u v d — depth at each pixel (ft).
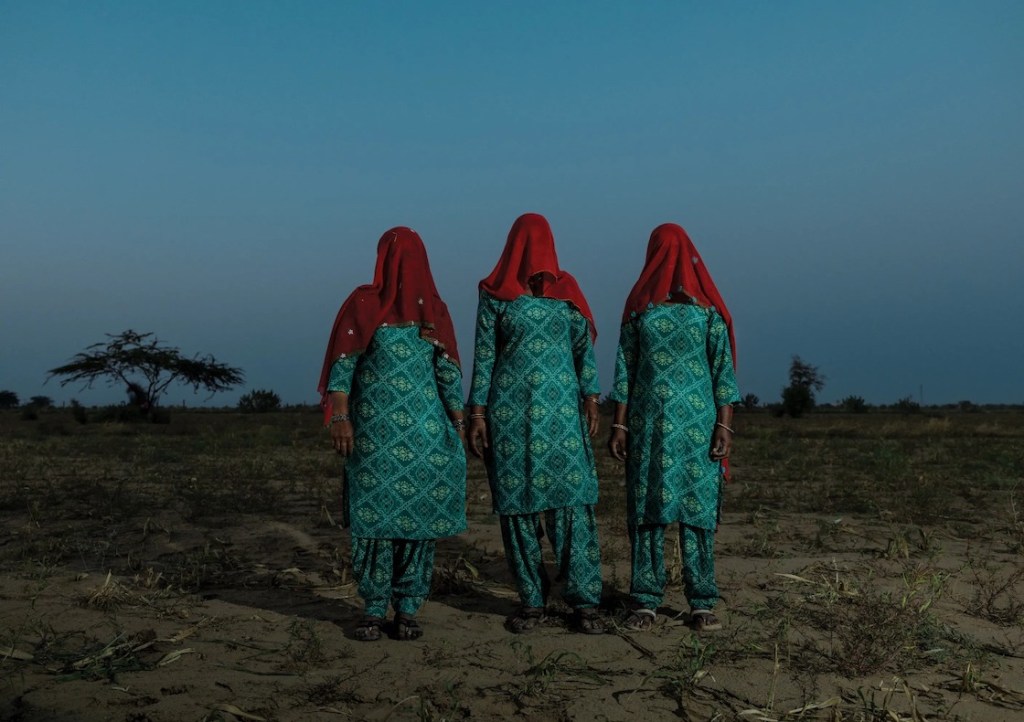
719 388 14.99
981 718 10.40
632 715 10.46
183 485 33.37
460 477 14.48
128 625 14.12
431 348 14.52
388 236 14.67
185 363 153.99
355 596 16.61
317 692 11.12
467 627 14.55
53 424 116.88
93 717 10.19
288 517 26.35
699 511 14.40
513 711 10.57
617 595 16.52
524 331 14.67
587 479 14.56
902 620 13.42
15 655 12.16
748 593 16.30
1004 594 16.35
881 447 56.95
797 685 11.42
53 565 18.98
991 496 32.99
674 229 15.20
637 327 15.05
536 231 14.98
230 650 12.90
